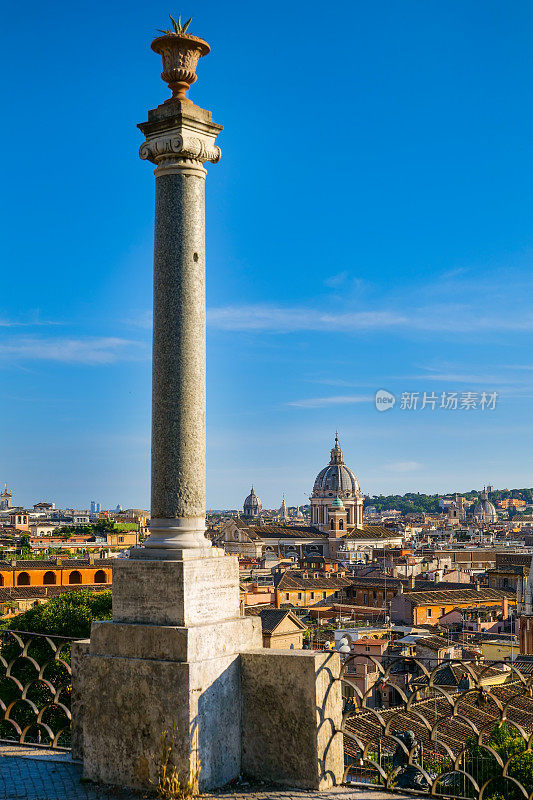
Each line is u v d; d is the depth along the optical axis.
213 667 9.79
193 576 9.95
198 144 10.68
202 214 10.81
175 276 10.53
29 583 146.12
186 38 10.98
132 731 9.73
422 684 10.43
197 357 10.52
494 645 68.44
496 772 16.42
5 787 9.81
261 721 10.06
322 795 9.55
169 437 10.40
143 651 9.81
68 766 10.59
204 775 9.54
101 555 181.62
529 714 31.70
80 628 51.47
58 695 11.56
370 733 23.52
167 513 10.37
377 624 96.25
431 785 9.91
